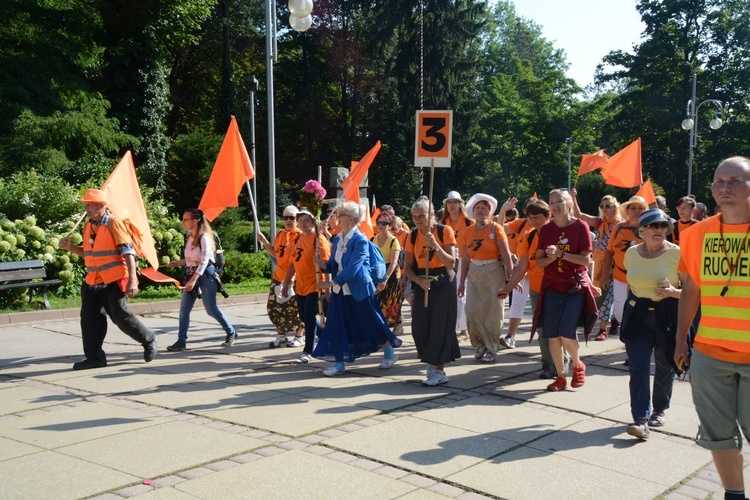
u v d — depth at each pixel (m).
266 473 4.29
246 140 36.03
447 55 37.22
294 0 12.30
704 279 3.56
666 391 5.34
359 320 7.03
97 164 22.62
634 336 5.10
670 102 45.91
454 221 8.52
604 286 7.47
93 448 4.73
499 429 5.23
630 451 4.78
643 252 5.11
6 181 16.78
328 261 7.11
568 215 6.24
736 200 3.41
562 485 4.16
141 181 26.00
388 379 6.91
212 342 9.18
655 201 11.39
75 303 12.56
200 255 8.53
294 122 45.25
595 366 7.54
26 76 23.91
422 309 6.58
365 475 4.27
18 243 12.36
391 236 8.94
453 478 4.24
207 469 4.34
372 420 5.43
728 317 3.46
